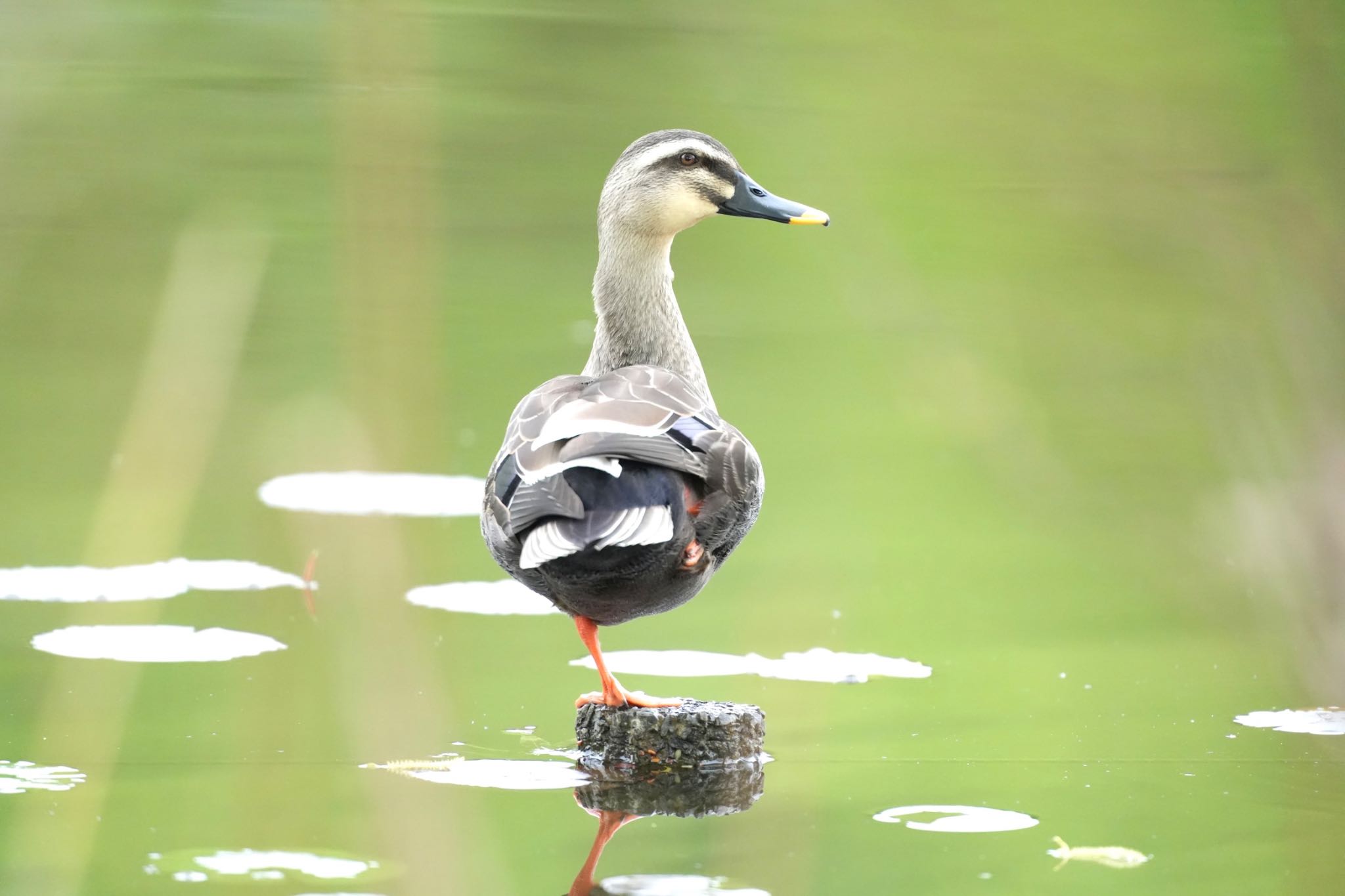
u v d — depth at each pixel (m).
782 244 21.69
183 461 9.59
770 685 10.91
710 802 8.56
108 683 10.18
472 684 10.77
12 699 9.91
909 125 19.56
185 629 11.46
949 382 18.20
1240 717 10.21
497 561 9.83
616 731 9.23
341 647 11.02
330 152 20.86
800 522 15.12
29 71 21.28
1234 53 13.20
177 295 9.98
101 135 21.22
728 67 22.00
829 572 13.70
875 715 10.29
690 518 9.34
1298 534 10.52
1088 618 12.66
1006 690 10.84
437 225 20.88
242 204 20.81
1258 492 11.16
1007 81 16.97
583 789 8.73
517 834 8.02
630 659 11.49
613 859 7.66
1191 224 14.56
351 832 7.91
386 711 8.57
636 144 11.37
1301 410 11.23
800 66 21.31
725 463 9.40
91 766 8.87
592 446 8.70
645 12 22.39
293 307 19.11
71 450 15.98
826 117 21.14
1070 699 10.65
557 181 22.50
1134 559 14.09
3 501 14.50
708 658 11.56
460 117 22.39
